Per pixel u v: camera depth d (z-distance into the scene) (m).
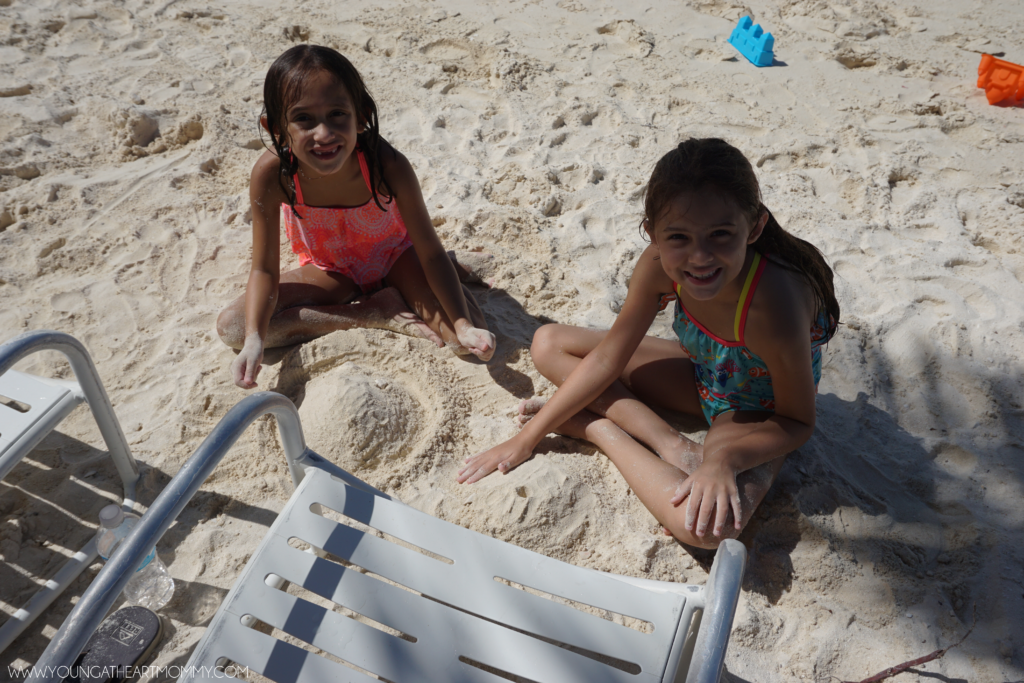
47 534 1.99
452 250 3.04
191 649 1.74
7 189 3.32
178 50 4.40
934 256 3.09
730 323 1.92
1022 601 1.89
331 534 1.58
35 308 2.75
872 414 2.44
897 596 1.89
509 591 1.50
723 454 1.92
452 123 3.90
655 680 1.38
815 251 1.99
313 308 2.63
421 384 2.48
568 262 3.05
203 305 2.81
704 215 1.62
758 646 1.80
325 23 4.82
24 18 4.57
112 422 1.99
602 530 2.03
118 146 3.64
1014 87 4.27
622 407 2.24
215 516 2.05
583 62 4.51
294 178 2.39
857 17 5.29
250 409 1.48
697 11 5.35
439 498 2.11
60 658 1.18
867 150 3.83
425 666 1.41
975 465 2.27
